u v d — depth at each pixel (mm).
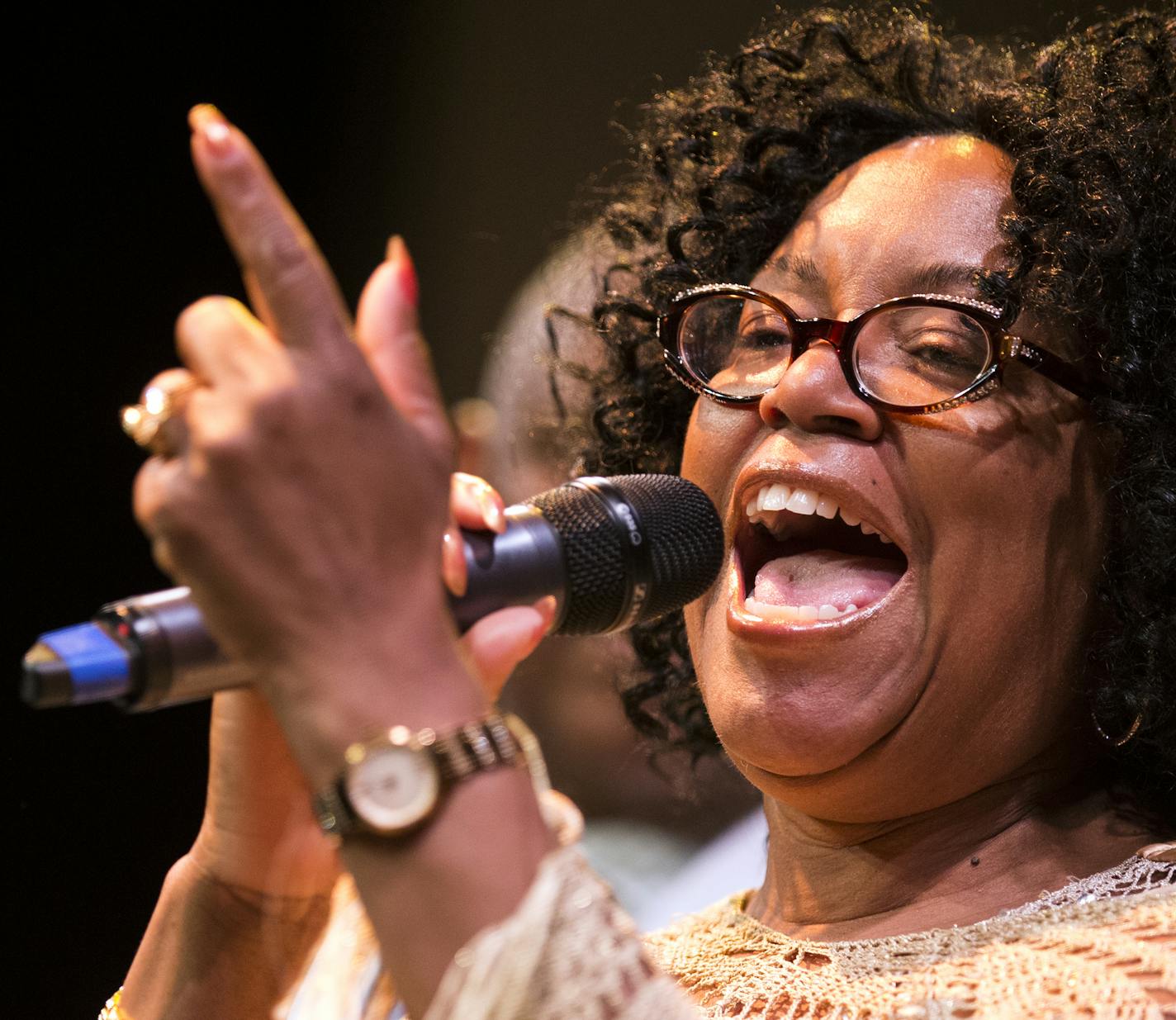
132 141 9891
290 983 3848
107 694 3055
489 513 3580
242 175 2834
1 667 8766
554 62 11281
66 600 9164
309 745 2855
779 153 5852
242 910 3924
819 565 4953
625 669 7023
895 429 4516
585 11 11242
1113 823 4578
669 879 8445
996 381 4469
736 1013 4273
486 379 8641
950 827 4547
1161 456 4582
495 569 3559
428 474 2953
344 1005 3242
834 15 6234
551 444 8141
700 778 8477
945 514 4449
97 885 8383
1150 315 4680
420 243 11367
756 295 4816
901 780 4477
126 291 9750
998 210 4758
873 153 5203
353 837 2885
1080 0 9586
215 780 3871
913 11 6625
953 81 5742
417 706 2873
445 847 2846
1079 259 4645
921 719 4438
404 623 2893
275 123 10852
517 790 2932
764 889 5062
